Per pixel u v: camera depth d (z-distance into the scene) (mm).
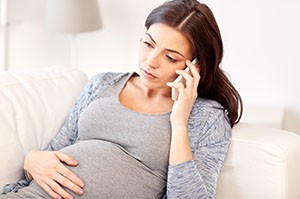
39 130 1480
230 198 1363
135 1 2496
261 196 1314
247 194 1335
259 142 1312
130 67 2604
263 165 1303
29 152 1394
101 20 2447
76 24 2354
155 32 1300
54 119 1534
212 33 1344
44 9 2607
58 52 2703
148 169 1333
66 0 2340
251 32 2234
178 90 1294
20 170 1412
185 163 1244
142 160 1332
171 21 1291
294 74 2188
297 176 1330
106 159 1318
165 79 1339
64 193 1277
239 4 2232
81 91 1656
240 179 1340
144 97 1438
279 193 1283
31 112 1475
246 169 1329
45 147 1496
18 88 1486
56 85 1591
